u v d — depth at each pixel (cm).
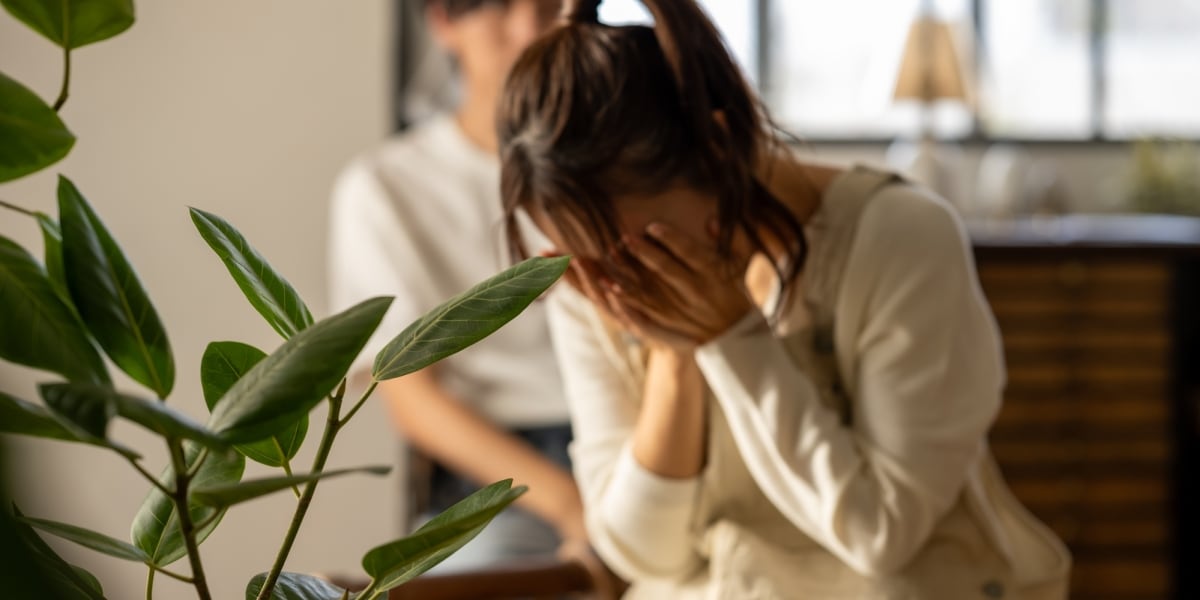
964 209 373
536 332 229
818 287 116
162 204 329
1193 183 384
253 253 50
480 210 238
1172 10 396
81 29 46
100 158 326
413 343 46
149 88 328
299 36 334
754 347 112
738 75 107
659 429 120
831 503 112
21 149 44
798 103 389
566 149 103
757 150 108
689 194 106
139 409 36
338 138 337
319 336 40
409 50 345
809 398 113
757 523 124
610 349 130
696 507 124
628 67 103
